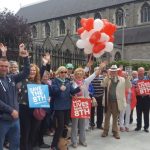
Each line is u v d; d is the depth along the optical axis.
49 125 9.22
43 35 65.75
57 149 7.90
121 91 9.73
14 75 5.84
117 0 54.91
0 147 5.46
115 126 9.86
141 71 10.73
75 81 8.77
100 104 10.85
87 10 58.53
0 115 5.38
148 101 10.81
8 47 10.62
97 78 10.71
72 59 14.88
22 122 7.10
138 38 50.00
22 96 7.01
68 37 49.12
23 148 7.12
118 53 50.53
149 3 51.09
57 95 7.82
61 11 63.88
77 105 8.16
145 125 10.95
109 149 8.58
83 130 8.80
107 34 8.41
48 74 8.61
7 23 39.69
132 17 52.94
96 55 8.48
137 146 9.00
